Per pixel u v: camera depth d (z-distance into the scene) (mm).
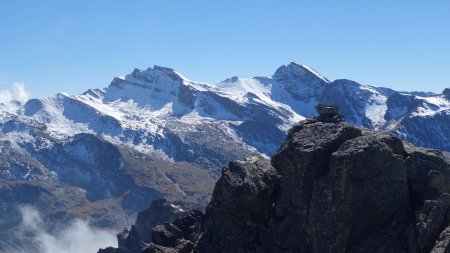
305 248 46594
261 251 48625
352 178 45656
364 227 45406
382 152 46531
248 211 50875
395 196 45906
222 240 49656
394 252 43656
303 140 51000
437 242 40312
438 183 47125
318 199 46344
